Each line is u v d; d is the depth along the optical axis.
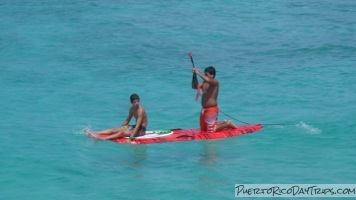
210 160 48.84
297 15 113.12
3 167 47.06
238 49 90.75
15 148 51.25
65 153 50.19
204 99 54.62
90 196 42.06
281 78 74.75
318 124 57.75
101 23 105.94
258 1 125.69
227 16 112.31
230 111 62.69
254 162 48.25
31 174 45.91
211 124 54.56
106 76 76.88
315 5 121.94
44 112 62.78
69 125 58.31
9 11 115.88
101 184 44.12
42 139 53.84
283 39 96.19
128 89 71.38
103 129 57.50
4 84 72.94
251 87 71.19
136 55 86.94
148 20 108.69
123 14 113.31
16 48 90.19
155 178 45.22
